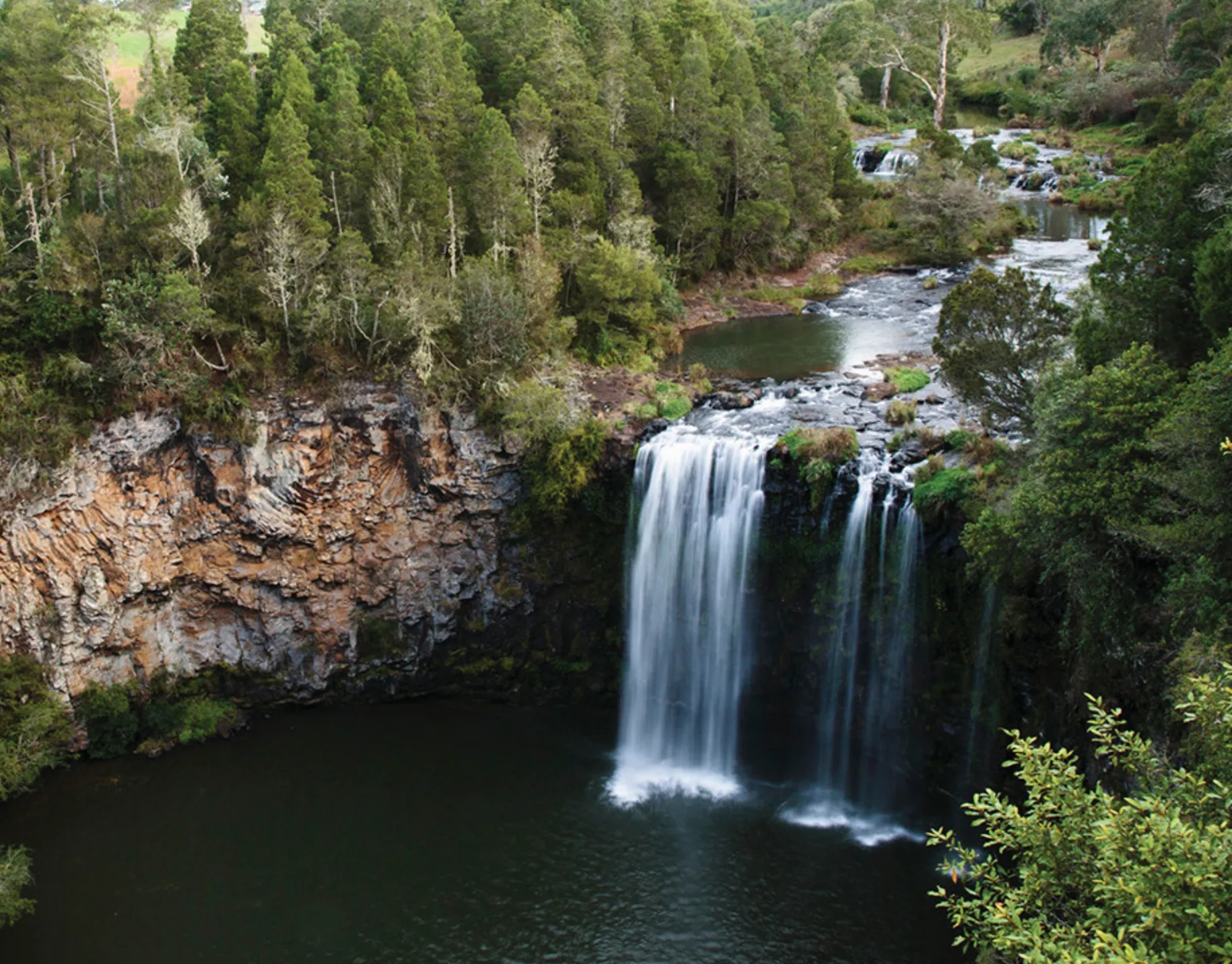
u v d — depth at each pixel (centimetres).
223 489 4569
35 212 4703
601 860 3844
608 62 7062
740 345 6419
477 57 7275
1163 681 2892
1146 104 10250
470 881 3750
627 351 6056
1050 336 3878
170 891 3709
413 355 4631
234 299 4803
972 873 2128
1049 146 10525
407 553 4816
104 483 4403
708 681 4675
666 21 8588
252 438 4544
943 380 4900
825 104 9100
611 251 6016
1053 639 3612
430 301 4741
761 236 7812
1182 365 3447
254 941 3491
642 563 4716
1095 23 11288
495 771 4366
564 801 4184
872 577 4231
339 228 5441
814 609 4438
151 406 4450
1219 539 2583
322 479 4669
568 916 3584
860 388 5378
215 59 6794
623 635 4841
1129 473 2834
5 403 4241
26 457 4225
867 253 8512
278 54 6656
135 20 7212
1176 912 1551
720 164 7450
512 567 4856
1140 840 1631
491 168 5541
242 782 4291
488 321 4856
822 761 4506
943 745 4106
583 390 5422
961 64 14525
